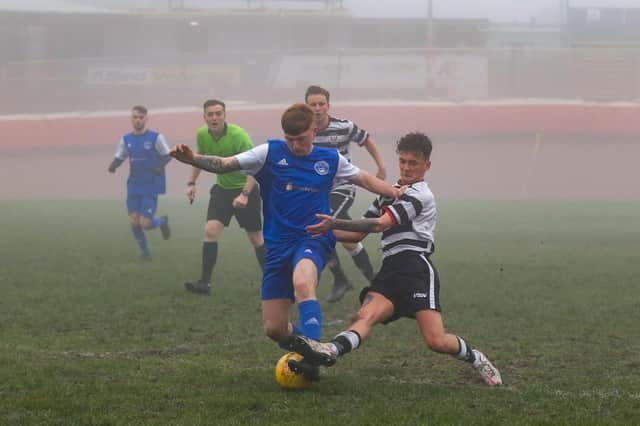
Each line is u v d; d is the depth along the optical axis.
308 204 8.97
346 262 21.30
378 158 15.30
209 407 7.96
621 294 15.96
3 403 8.05
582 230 29.05
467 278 17.95
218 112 15.91
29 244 23.75
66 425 7.38
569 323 13.16
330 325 13.36
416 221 8.94
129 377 9.20
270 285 9.00
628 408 8.12
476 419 7.59
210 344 11.52
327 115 15.19
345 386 8.84
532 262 20.67
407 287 8.85
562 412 7.94
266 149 9.01
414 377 9.55
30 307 14.32
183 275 18.27
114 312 13.95
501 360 10.55
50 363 9.90
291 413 7.75
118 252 22.31
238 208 16.12
